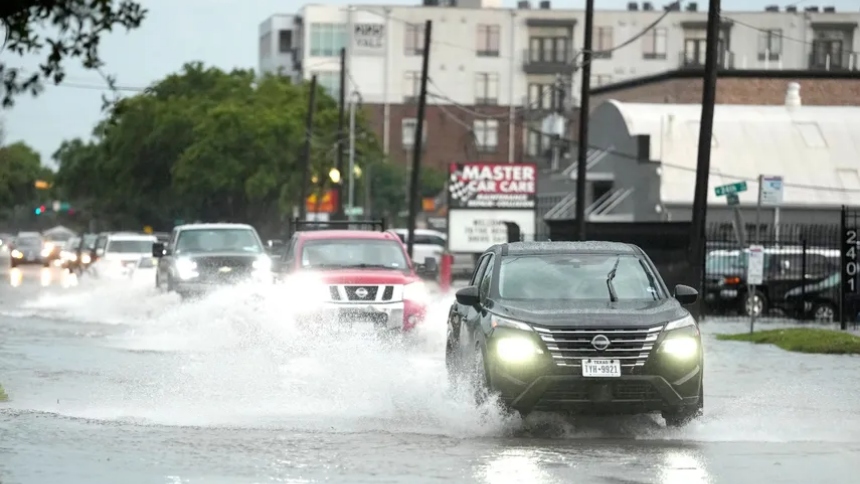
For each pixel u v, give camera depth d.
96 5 28.25
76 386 48.06
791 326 91.44
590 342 36.38
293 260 64.94
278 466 31.09
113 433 36.41
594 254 41.22
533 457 32.72
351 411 41.22
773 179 94.12
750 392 48.91
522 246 42.03
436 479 29.44
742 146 177.38
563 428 37.97
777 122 181.88
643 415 40.31
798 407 43.84
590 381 36.25
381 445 34.59
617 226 118.12
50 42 28.25
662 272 111.00
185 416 40.19
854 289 84.75
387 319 61.31
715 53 85.06
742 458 32.88
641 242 114.44
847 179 174.75
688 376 36.75
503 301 39.16
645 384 36.34
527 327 36.62
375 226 85.38
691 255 86.19
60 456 32.28
